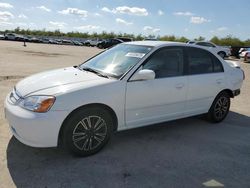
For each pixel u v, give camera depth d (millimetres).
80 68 4590
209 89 5031
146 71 3914
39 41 55469
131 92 3916
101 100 3625
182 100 4621
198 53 4969
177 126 5168
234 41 64250
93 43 53531
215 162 3809
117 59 4414
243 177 3467
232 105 7008
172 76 4461
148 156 3859
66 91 3436
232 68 5598
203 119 5652
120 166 3539
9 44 37500
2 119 4883
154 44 4539
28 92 3520
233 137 4762
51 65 14328
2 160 3512
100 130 3783
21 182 3074
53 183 3088
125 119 3988
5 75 9586
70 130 3494
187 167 3619
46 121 3279
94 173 3338
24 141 3369
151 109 4238
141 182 3211
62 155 3730
